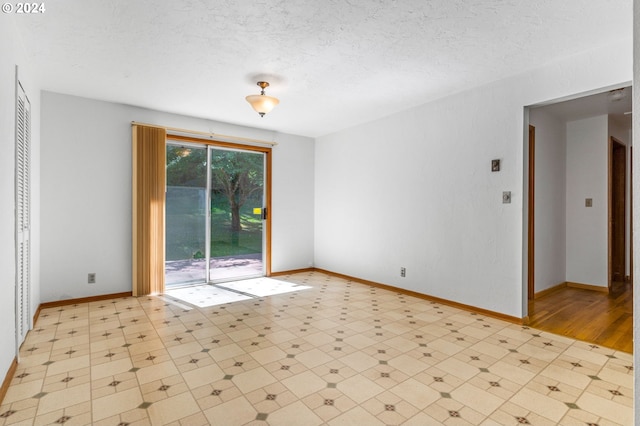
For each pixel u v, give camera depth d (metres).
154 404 1.97
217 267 5.30
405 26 2.55
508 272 3.46
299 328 3.24
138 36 2.69
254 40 2.76
